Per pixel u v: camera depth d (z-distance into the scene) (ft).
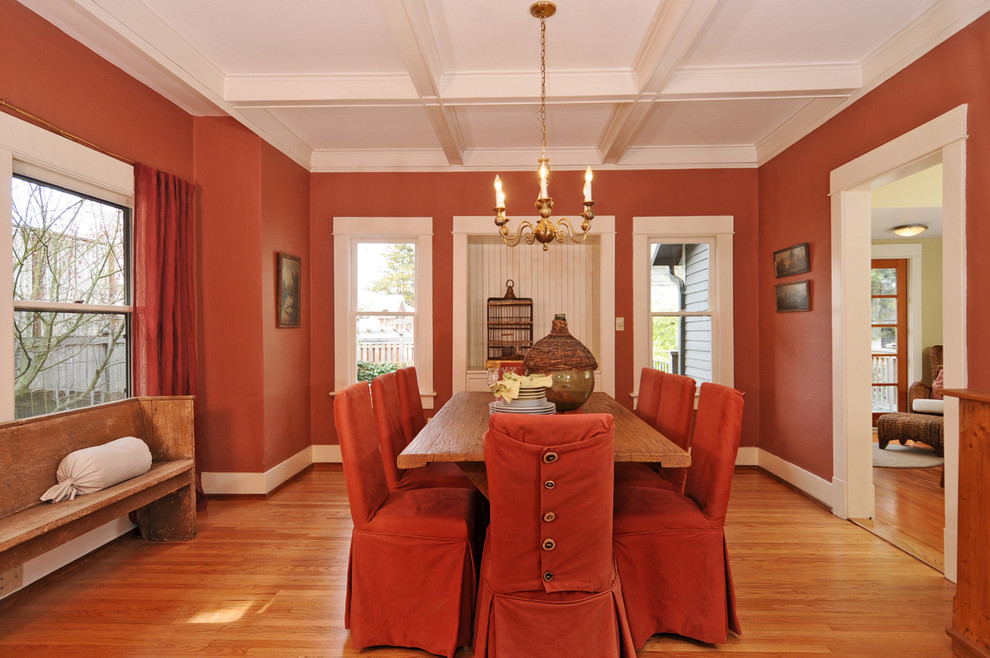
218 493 12.00
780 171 13.08
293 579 8.09
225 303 11.89
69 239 8.54
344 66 9.91
